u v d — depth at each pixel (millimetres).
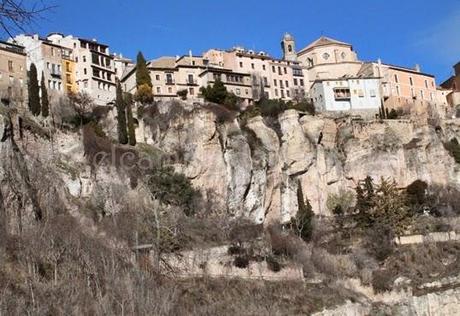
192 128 113938
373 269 103500
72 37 139250
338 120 136500
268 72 159000
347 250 106812
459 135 152375
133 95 126062
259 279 88000
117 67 155500
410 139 138625
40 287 60469
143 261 76688
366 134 136000
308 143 125875
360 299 93812
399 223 113250
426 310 97625
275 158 121062
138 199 97688
